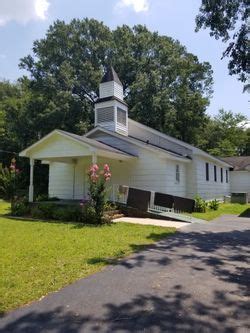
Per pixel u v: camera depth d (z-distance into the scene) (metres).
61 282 5.29
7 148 36.94
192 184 20.66
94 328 3.78
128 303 4.50
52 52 35.75
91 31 36.81
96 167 12.74
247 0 12.05
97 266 6.26
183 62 34.91
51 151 15.55
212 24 12.70
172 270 6.16
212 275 5.92
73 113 32.34
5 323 3.90
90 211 12.21
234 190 32.91
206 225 12.45
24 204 15.48
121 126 20.75
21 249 7.52
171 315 4.14
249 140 49.19
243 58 12.50
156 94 32.34
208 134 47.81
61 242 8.38
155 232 10.36
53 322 3.92
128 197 15.10
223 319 4.06
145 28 37.62
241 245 8.73
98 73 33.72
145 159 18.19
